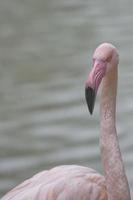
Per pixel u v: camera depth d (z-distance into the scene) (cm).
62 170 707
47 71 2006
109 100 675
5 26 2712
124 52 2089
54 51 2258
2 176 1258
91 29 2466
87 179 697
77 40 2364
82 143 1388
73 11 2833
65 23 2639
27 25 2697
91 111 634
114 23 2506
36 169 1282
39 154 1354
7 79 1958
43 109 1622
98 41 2291
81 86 1798
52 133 1459
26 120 1560
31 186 688
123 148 1335
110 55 651
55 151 1359
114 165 668
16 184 1220
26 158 1338
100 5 2902
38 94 1759
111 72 662
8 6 3133
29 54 2250
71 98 1683
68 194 679
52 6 3009
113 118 677
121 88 1745
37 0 3206
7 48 2348
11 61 2170
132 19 2548
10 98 1753
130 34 2311
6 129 1516
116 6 2848
